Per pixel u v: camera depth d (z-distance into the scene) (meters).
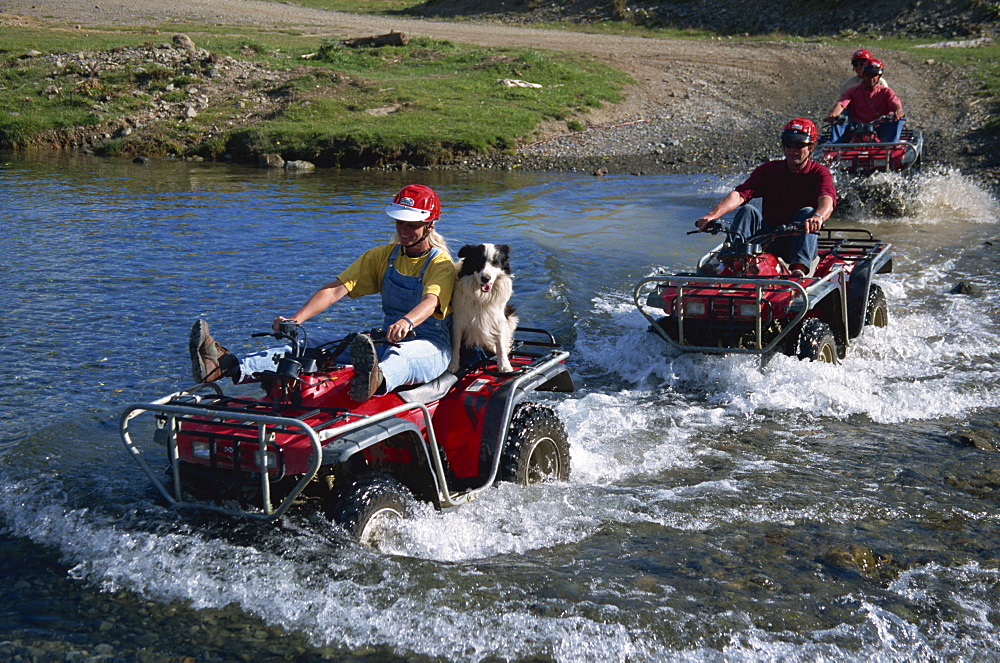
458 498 4.80
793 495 5.38
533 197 17.38
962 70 28.95
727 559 4.58
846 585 4.34
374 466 4.93
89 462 5.61
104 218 14.20
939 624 4.03
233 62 29.31
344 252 11.98
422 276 5.00
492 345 5.18
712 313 7.39
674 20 44.62
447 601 4.09
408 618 3.94
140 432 6.15
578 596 4.19
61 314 8.85
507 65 30.58
